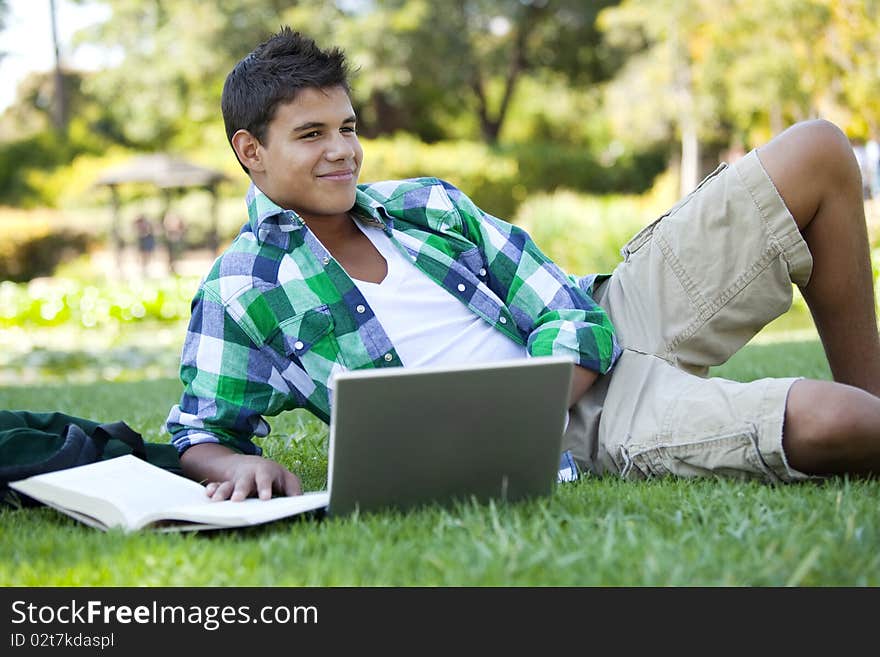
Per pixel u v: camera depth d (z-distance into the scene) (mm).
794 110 15922
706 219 2607
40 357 10180
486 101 28250
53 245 21688
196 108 24016
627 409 2504
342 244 2557
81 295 13305
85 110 29859
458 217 2631
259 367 2469
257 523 1932
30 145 25281
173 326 13141
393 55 22859
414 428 1957
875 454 2223
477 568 1640
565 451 2582
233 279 2467
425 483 2039
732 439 2297
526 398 2018
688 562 1619
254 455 2434
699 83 16797
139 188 24469
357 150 2529
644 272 2699
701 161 21969
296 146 2469
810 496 2066
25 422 2449
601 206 15047
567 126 28969
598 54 26109
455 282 2549
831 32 14242
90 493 2066
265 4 22984
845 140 2574
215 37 22781
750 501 2018
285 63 2500
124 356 10219
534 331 2566
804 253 2559
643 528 1821
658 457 2406
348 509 2012
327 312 2447
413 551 1769
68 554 1859
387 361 2455
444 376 1927
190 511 1959
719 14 15930
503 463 2074
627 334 2684
